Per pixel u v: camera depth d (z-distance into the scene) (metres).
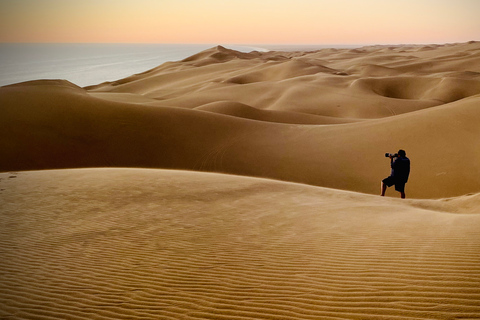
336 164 20.72
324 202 9.43
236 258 5.32
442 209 9.29
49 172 14.01
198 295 4.16
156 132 26.72
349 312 3.41
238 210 8.42
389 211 8.12
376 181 18.52
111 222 7.53
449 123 21.39
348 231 6.26
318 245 5.60
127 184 11.26
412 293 3.55
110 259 5.52
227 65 107.38
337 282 4.13
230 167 22.14
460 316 3.02
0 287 4.62
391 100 49.78
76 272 5.06
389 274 4.11
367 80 58.72
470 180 16.78
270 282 4.36
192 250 5.76
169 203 9.09
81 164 23.34
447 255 4.41
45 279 4.85
